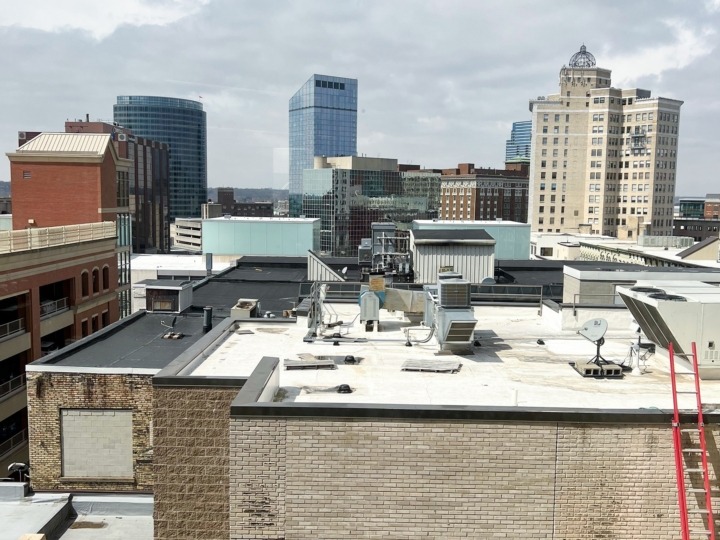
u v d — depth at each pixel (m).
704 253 69.50
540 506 12.48
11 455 35.00
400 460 12.45
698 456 12.38
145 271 66.50
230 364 17.88
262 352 19.30
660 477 12.39
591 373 17.09
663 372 17.53
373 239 46.84
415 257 35.03
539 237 116.44
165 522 13.81
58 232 44.56
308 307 23.38
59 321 44.38
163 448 13.77
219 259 84.38
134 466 23.62
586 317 23.14
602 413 12.31
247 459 12.55
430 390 15.80
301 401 14.78
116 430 23.72
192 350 17.62
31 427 23.59
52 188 55.28
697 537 12.39
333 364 17.58
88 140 56.59
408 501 12.51
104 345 28.53
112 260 53.75
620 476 12.41
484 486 12.45
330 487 12.52
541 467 12.43
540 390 15.93
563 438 12.38
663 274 27.61
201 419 13.74
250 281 51.81
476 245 35.03
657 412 12.38
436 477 12.46
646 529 12.45
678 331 16.55
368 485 12.50
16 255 38.28
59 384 23.59
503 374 17.31
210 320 31.52
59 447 23.66
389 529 12.55
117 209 58.41
